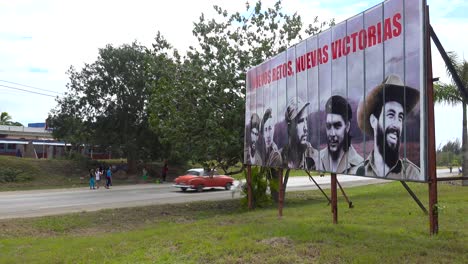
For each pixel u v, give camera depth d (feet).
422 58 19.51
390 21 21.50
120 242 28.07
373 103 22.59
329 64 26.84
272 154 35.96
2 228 42.57
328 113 26.81
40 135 212.02
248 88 42.45
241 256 20.74
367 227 25.89
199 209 57.11
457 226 25.23
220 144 57.31
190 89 59.36
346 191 69.72
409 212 32.19
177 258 21.57
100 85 120.78
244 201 55.36
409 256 18.63
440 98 63.10
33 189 100.17
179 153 62.08
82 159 130.31
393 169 21.03
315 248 20.83
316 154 28.27
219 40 61.77
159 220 47.65
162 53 62.23
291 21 65.41
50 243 31.89
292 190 82.99
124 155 128.98
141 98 120.06
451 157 168.55
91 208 61.57
